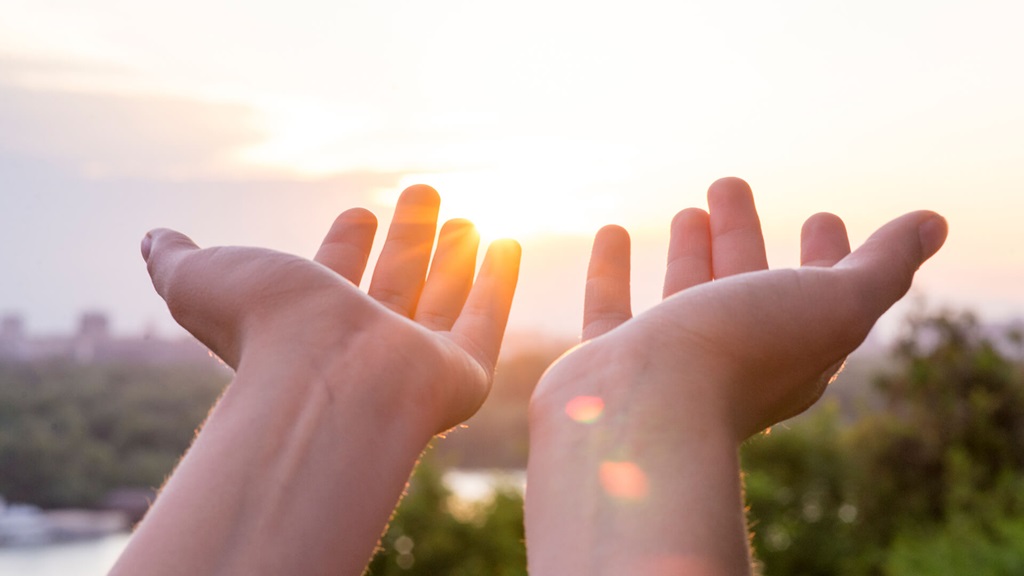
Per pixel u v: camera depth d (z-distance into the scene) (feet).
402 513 17.15
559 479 0.96
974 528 14.42
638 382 1.00
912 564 14.29
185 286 1.18
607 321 1.32
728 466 0.96
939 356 21.84
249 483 1.00
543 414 1.02
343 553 1.01
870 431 22.58
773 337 1.06
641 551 0.89
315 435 1.04
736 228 1.38
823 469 22.27
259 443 1.02
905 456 21.65
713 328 1.04
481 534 17.08
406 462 1.08
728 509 0.93
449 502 17.65
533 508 0.96
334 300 1.12
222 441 1.03
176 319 1.20
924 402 21.91
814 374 1.11
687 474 0.94
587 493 0.93
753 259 1.35
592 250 1.38
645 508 0.92
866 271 1.12
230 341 1.16
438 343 1.16
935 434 21.49
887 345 22.57
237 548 0.97
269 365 1.08
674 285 1.35
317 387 1.07
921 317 22.06
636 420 0.97
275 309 1.13
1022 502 15.29
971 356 21.50
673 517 0.91
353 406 1.06
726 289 1.08
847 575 20.72
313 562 1.00
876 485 22.03
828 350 1.09
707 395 1.00
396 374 1.09
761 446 22.93
